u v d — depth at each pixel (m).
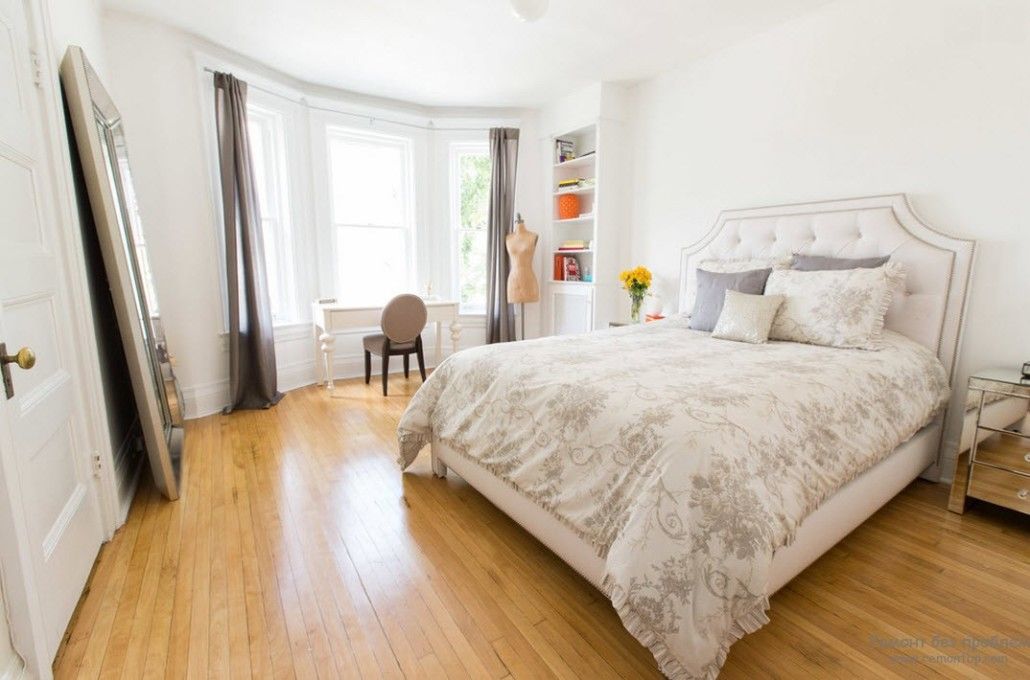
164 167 3.01
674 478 1.19
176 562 1.72
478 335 4.88
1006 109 2.13
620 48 3.20
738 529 1.12
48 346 1.47
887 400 1.82
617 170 4.00
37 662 1.11
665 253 3.74
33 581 1.11
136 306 2.01
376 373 4.51
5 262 1.22
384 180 4.48
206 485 2.31
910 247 2.39
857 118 2.60
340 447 2.79
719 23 2.86
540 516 1.65
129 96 2.84
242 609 1.49
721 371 1.73
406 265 4.66
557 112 4.31
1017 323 2.17
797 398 1.52
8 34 1.35
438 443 2.32
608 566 1.25
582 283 4.23
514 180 4.55
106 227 1.84
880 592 1.57
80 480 1.63
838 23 2.63
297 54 3.31
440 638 1.39
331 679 1.25
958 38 2.24
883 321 2.28
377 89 4.01
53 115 1.58
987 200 2.21
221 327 3.40
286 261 3.94
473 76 3.71
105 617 1.45
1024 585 1.61
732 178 3.23
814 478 1.39
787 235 2.86
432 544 1.85
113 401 2.19
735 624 1.13
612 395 1.50
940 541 1.86
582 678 1.26
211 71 3.18
